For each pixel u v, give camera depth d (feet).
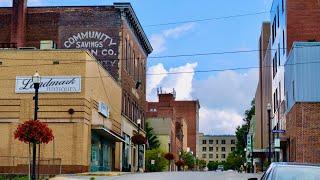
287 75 171.01
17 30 186.19
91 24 188.34
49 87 144.46
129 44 204.95
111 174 129.80
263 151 243.40
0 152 143.54
